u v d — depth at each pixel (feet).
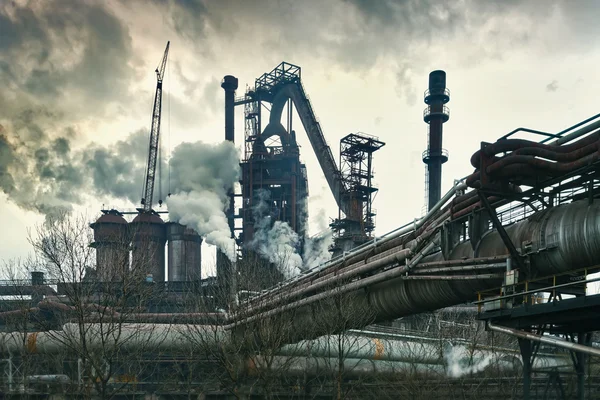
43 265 125.59
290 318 117.80
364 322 102.22
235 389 123.03
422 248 85.10
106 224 308.60
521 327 63.16
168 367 147.74
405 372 138.62
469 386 139.85
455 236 79.66
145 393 132.98
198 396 131.13
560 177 62.80
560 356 155.53
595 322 67.51
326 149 293.23
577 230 58.90
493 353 150.41
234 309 126.93
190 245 345.92
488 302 67.97
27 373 134.41
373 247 99.19
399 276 87.04
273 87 337.11
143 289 148.15
